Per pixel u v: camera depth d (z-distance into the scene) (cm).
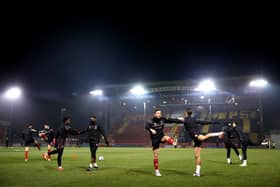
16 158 2022
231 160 1848
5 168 1394
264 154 2516
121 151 3116
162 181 992
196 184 931
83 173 1210
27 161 1784
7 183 978
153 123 1136
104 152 2916
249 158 2016
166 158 2038
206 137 1101
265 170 1295
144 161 1794
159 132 1137
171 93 5903
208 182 968
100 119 6347
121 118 6631
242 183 948
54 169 1358
